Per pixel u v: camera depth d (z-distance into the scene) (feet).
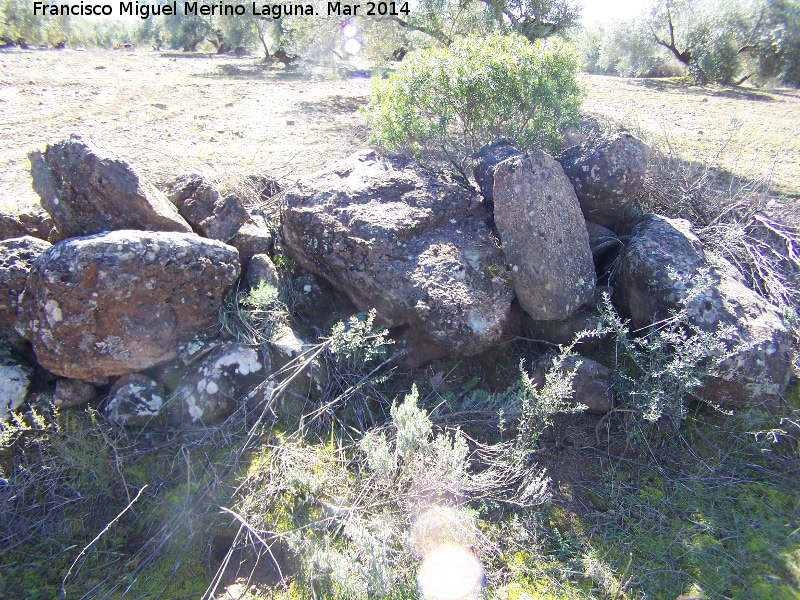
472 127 17.65
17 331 10.47
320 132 26.58
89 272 9.80
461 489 9.09
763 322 10.82
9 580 8.48
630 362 11.23
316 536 8.78
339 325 11.25
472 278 11.53
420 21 40.24
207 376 10.64
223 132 26.00
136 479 9.70
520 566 8.46
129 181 11.48
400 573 8.14
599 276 13.03
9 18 98.68
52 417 10.18
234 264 11.37
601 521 9.24
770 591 8.03
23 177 18.76
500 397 10.94
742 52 70.54
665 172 15.90
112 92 38.40
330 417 10.73
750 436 10.50
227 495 9.45
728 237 13.32
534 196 11.50
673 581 8.27
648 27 81.35
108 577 8.52
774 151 26.27
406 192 12.83
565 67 17.13
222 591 8.30
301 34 53.47
